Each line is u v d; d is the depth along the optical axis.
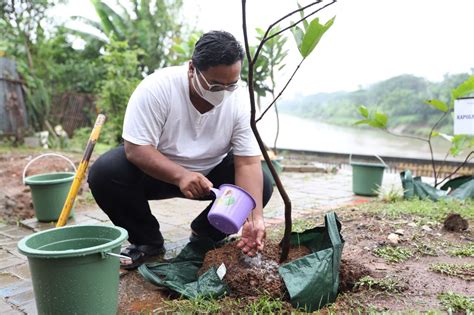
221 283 1.67
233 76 1.58
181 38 10.41
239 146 1.96
